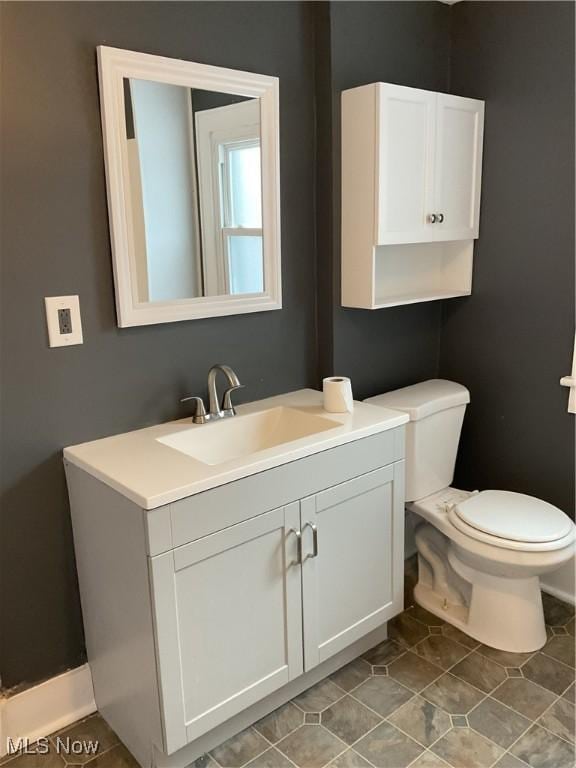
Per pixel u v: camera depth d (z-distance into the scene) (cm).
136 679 170
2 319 166
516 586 218
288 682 193
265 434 216
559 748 181
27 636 185
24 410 174
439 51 248
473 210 250
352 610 207
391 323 257
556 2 218
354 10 217
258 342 224
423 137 223
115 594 171
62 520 186
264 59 207
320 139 225
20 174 163
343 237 228
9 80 158
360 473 197
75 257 176
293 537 182
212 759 181
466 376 272
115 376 190
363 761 179
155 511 149
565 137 223
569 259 230
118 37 174
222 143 198
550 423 246
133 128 178
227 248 206
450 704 198
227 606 170
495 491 239
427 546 249
